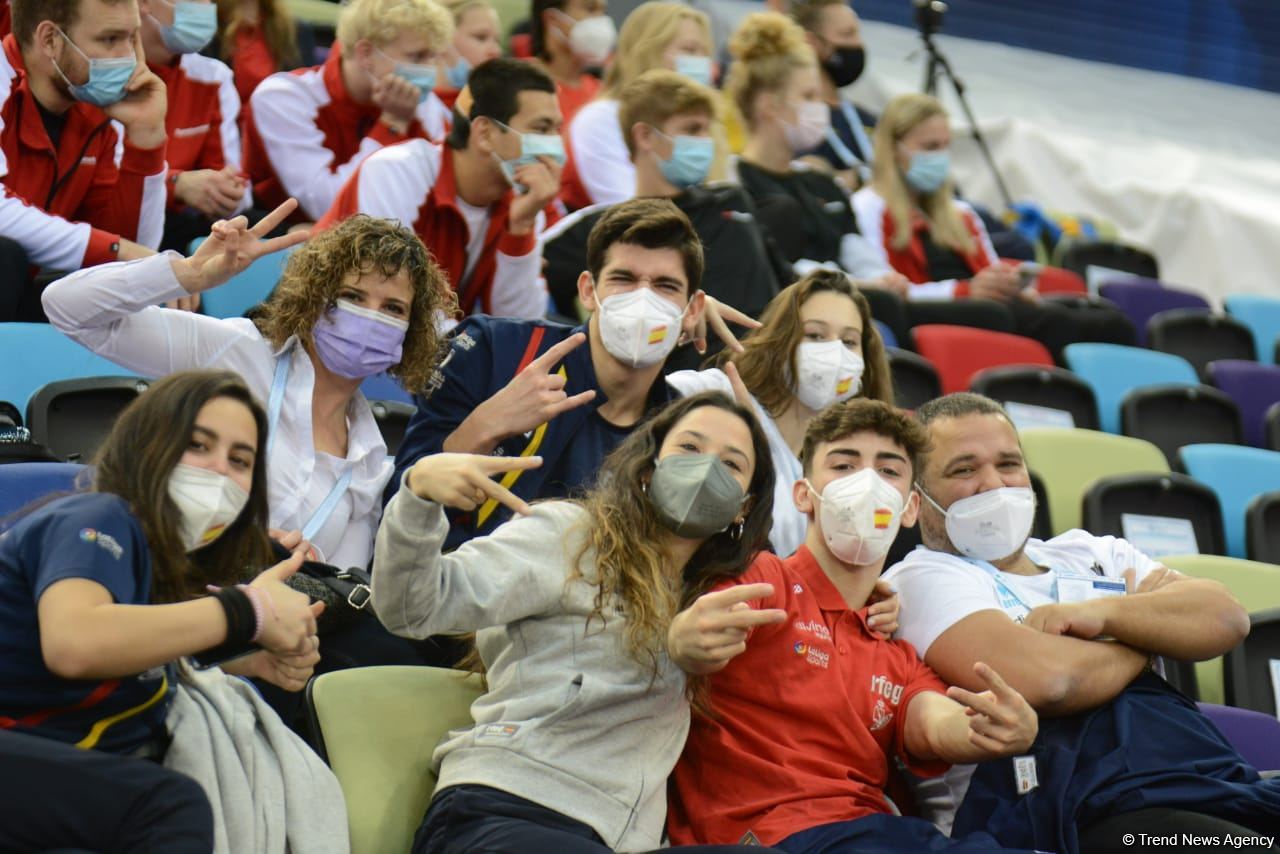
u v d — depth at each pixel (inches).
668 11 479.8
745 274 376.5
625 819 209.2
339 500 260.4
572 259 390.3
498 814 203.3
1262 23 876.6
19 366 303.1
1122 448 394.6
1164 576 263.1
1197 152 759.1
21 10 327.3
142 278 250.2
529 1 605.6
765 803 218.8
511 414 255.3
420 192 349.1
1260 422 477.1
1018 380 421.4
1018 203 652.1
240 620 185.3
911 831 215.0
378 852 212.1
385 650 246.8
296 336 259.9
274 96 422.3
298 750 212.1
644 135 389.1
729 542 230.4
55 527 184.5
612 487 223.6
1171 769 229.1
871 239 490.3
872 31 819.4
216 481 195.2
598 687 211.6
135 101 347.6
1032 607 254.5
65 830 174.6
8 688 182.7
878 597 245.9
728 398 231.5
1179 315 514.9
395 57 414.6
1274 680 304.2
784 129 472.4
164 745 199.5
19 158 335.0
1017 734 215.3
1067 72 834.2
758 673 227.8
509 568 212.7
